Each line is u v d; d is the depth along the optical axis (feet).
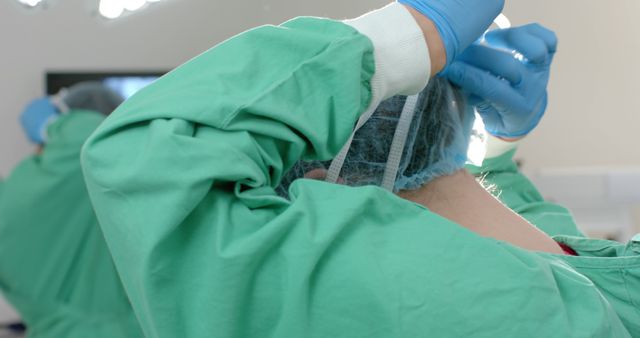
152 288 2.37
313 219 2.41
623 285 2.93
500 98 3.32
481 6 2.88
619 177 8.71
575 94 10.25
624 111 10.30
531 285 2.40
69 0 10.03
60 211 4.09
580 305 2.52
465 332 2.30
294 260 2.34
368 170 3.08
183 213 2.36
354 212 2.43
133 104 2.59
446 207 3.12
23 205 4.05
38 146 4.58
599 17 10.10
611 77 10.22
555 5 10.01
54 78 9.62
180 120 2.46
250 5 10.05
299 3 9.64
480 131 3.85
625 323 2.88
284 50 2.65
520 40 3.48
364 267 2.35
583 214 8.80
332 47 2.61
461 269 2.40
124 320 4.12
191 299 2.40
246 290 2.36
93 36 10.11
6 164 8.83
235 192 2.49
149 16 10.16
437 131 3.14
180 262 2.43
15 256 4.04
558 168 10.33
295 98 2.58
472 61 3.33
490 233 3.09
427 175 3.10
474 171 4.31
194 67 2.66
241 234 2.42
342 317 2.32
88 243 4.10
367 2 9.20
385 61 2.70
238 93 2.52
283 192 3.14
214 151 2.39
